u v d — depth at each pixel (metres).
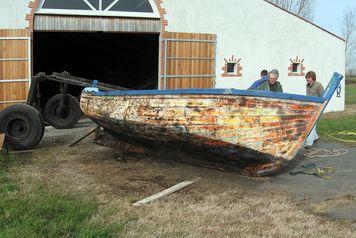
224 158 7.71
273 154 7.46
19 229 5.02
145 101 7.73
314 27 18.95
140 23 15.60
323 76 19.47
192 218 5.61
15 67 13.97
